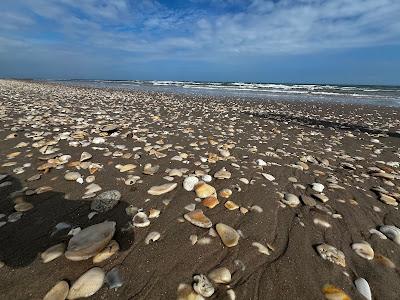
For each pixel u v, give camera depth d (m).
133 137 4.92
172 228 2.23
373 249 2.16
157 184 2.99
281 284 1.76
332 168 3.99
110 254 1.88
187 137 5.27
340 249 2.13
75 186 2.85
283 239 2.21
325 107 13.37
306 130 7.08
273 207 2.67
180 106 11.20
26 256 1.84
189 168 3.53
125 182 3.00
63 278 1.68
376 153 5.05
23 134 4.78
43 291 1.59
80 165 3.38
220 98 17.20
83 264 1.79
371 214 2.68
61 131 5.14
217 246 2.06
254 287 1.73
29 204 2.46
